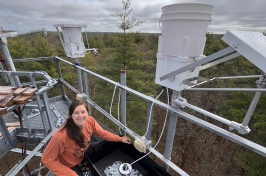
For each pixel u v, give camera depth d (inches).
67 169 62.8
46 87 87.7
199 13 41.9
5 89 77.3
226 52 34.9
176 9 43.3
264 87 35.1
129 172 60.8
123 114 85.7
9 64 118.6
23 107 90.0
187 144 519.8
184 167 494.6
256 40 34.1
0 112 61.7
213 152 456.8
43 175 222.1
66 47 128.2
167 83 54.1
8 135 92.7
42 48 602.5
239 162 355.3
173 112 55.6
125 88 76.9
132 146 74.8
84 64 682.8
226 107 433.1
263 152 36.0
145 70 533.3
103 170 69.1
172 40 47.7
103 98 391.5
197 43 45.6
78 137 64.0
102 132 74.6
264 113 358.9
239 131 41.6
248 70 437.7
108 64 436.8
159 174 61.5
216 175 439.2
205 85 422.0
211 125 46.4
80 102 64.9
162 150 444.8
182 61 47.1
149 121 68.1
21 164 77.4
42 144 87.5
